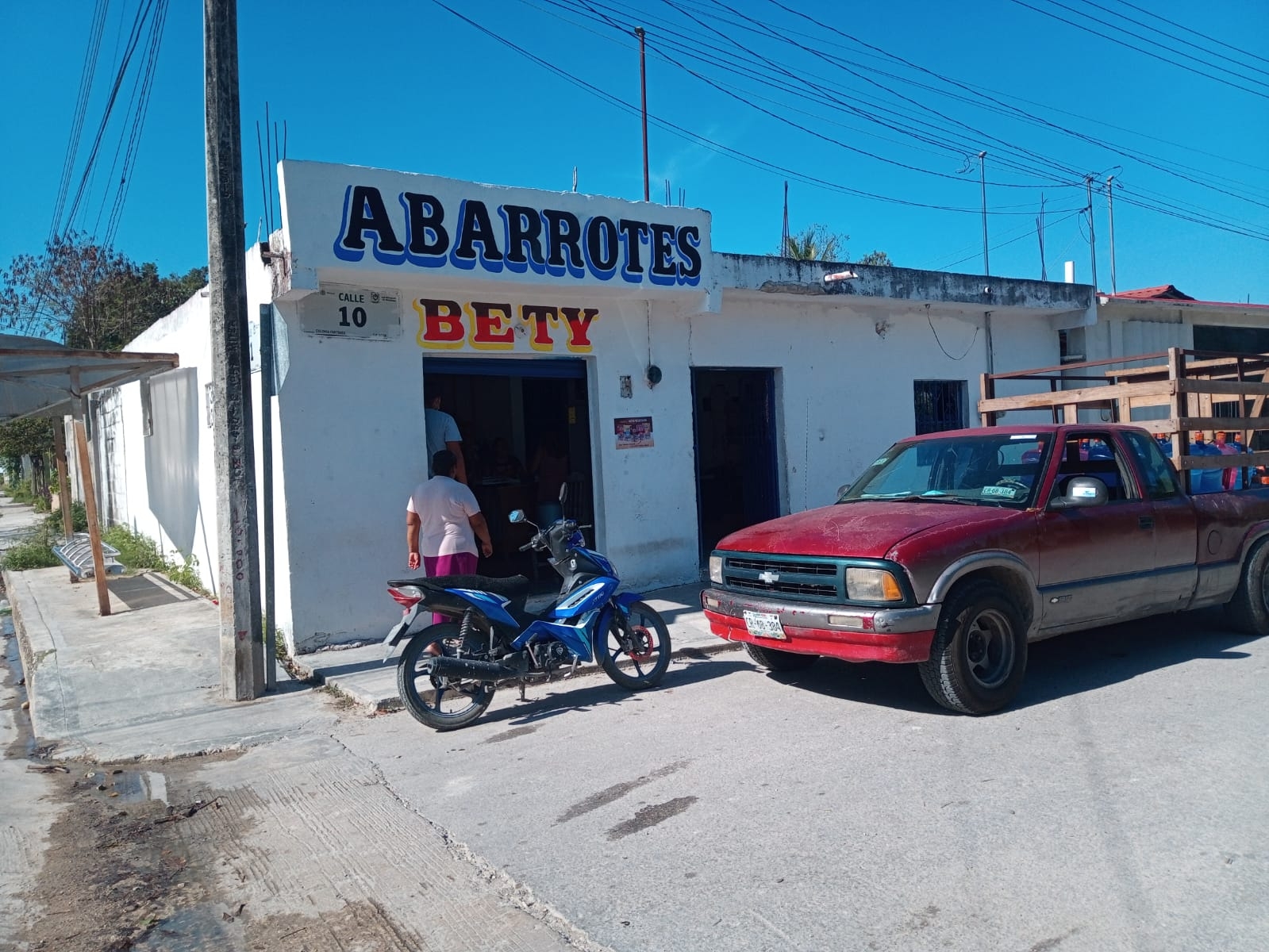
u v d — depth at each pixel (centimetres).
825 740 541
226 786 525
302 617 798
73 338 2728
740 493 1212
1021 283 1328
